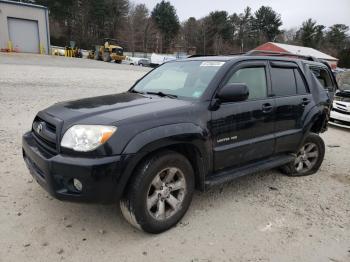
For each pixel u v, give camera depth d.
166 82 4.09
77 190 2.79
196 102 3.39
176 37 88.38
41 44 34.56
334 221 3.63
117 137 2.76
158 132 2.92
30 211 3.44
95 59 39.94
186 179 3.28
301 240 3.22
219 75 3.60
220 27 84.38
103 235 3.11
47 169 2.79
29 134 3.52
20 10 32.31
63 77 14.98
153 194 3.09
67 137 2.80
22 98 9.35
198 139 3.22
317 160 5.10
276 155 4.43
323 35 90.44
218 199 4.00
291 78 4.61
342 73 10.96
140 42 82.75
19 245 2.89
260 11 91.06
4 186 3.94
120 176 2.76
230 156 3.65
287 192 4.35
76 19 76.56
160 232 3.19
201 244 3.06
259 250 3.03
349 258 3.00
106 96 3.91
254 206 3.87
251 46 87.69
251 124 3.81
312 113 4.71
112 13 80.38
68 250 2.87
